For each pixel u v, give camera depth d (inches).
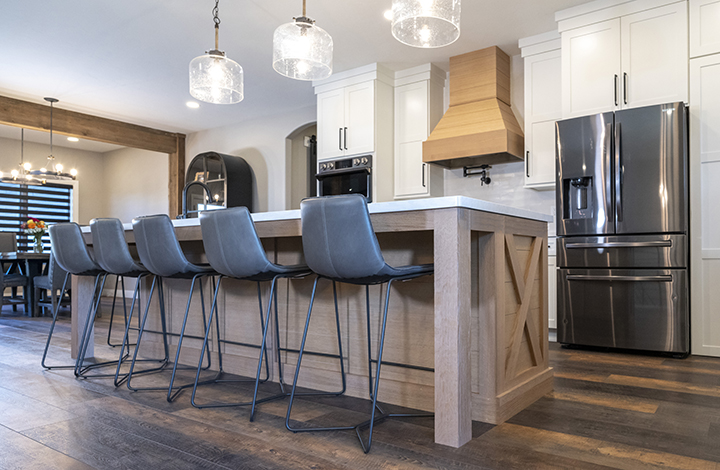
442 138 184.9
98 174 358.3
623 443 72.6
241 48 184.4
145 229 101.6
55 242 124.5
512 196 191.9
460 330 72.5
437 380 73.5
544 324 101.4
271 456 68.4
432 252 88.8
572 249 149.6
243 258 86.2
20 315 237.9
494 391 81.7
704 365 124.8
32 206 329.7
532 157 175.3
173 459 67.6
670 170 135.4
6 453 70.1
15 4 151.6
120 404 93.0
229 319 118.3
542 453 69.0
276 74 209.0
